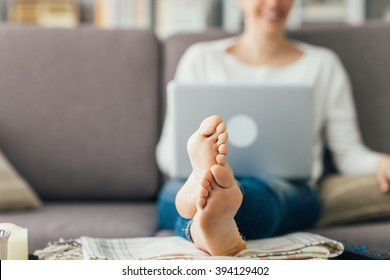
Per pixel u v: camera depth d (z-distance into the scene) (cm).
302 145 143
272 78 182
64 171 184
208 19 298
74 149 184
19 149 183
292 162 143
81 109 186
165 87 192
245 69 183
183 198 107
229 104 141
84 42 189
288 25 294
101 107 187
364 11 293
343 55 192
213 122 104
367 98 189
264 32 181
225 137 103
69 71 187
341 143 181
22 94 185
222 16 298
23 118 184
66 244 103
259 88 142
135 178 186
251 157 142
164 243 107
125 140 186
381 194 152
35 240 134
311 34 197
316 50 188
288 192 133
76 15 296
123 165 186
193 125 142
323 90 183
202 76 182
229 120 142
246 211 111
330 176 175
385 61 190
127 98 188
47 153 184
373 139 188
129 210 169
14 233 92
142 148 187
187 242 108
